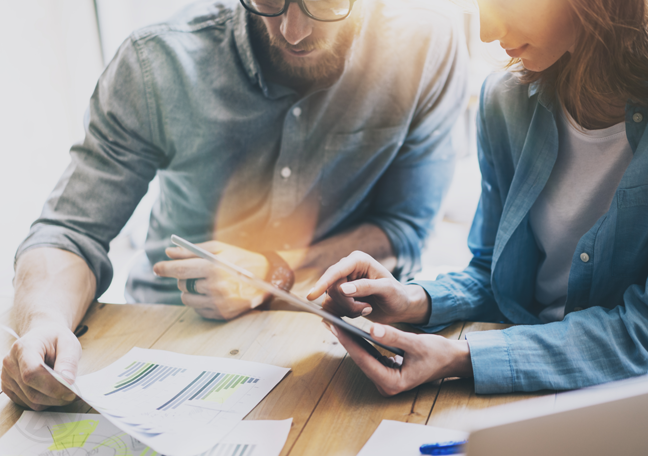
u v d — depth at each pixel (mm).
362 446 602
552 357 709
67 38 2168
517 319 953
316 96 1317
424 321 887
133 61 1277
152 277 1487
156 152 1327
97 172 1213
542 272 1014
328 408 676
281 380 741
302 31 1155
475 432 449
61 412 696
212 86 1300
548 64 765
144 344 853
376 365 685
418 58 1343
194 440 598
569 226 931
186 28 1297
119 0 2240
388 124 1367
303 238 1445
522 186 927
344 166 1386
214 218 1424
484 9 720
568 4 701
